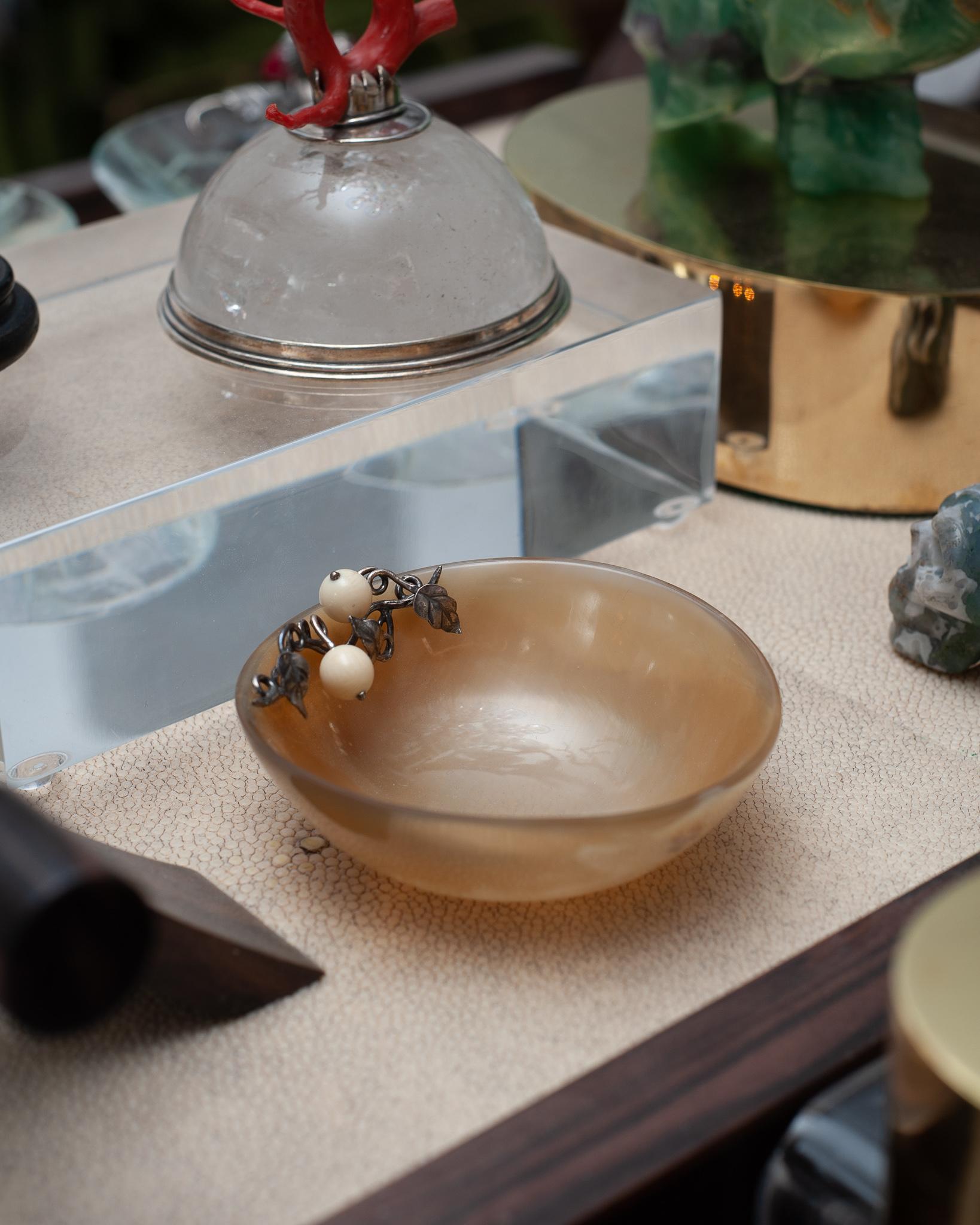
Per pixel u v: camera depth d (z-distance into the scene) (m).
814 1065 0.42
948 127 0.68
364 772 0.48
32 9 1.27
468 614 0.50
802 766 0.50
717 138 0.69
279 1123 0.42
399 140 0.55
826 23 0.59
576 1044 0.43
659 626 0.49
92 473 0.51
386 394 0.54
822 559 0.58
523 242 0.56
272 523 0.52
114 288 0.60
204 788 0.50
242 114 0.77
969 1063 0.37
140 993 0.44
